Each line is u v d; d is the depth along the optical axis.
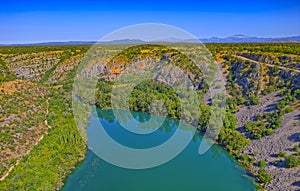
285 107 75.31
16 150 59.59
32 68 119.12
